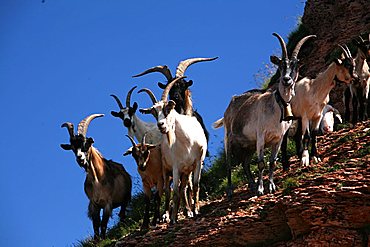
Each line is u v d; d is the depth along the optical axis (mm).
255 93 20969
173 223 20109
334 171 18750
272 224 17781
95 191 23422
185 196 20609
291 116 18953
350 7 27625
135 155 21188
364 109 23203
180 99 22953
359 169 18078
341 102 25375
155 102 21547
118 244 20734
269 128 19297
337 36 27250
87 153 23094
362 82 23109
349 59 20703
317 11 28391
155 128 24625
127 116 24719
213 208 20516
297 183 18562
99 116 23672
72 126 23266
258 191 19141
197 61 23625
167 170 20594
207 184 25672
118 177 23812
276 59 19219
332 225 16688
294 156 23172
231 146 20500
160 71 24250
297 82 20953
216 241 18109
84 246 23688
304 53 28031
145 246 19672
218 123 22453
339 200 16781
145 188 21625
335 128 24016
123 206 24094
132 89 25469
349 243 16422
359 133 21359
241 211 18516
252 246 17781
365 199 16609
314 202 16922
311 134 20750
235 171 24891
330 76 20609
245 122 20047
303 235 17016
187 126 20125
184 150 20062
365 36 26375
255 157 24938
